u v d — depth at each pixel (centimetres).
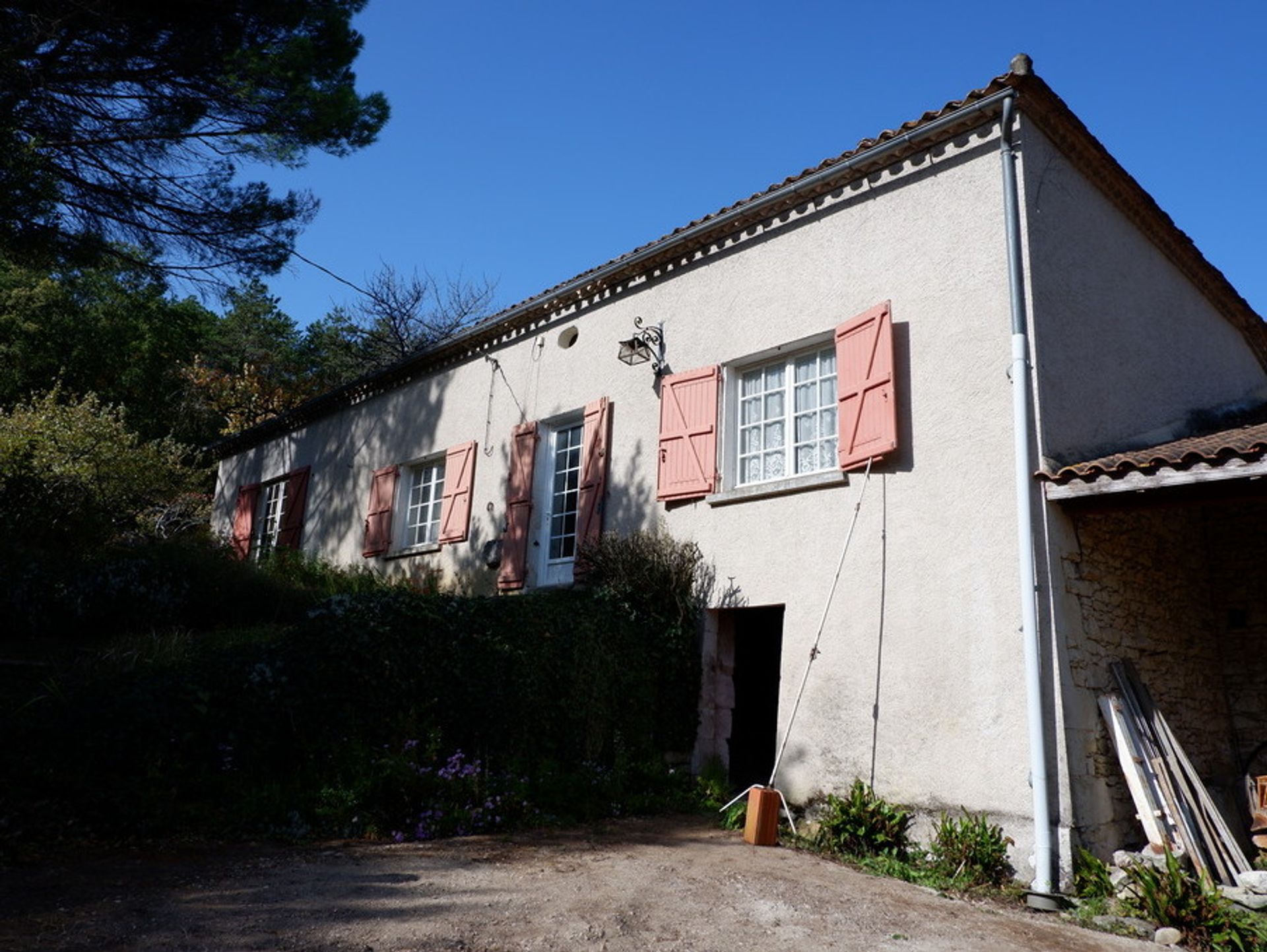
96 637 820
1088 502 611
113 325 2077
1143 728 608
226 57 880
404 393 1323
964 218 695
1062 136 716
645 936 402
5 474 1035
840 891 509
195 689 582
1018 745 573
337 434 1452
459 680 664
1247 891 539
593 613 768
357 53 1015
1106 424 692
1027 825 557
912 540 665
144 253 938
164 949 337
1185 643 750
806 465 786
